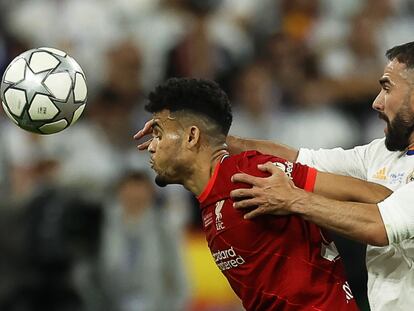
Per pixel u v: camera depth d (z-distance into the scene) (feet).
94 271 106.73
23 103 61.21
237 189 58.18
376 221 56.59
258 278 59.62
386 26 140.36
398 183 60.95
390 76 60.39
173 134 60.08
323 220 56.70
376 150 63.87
